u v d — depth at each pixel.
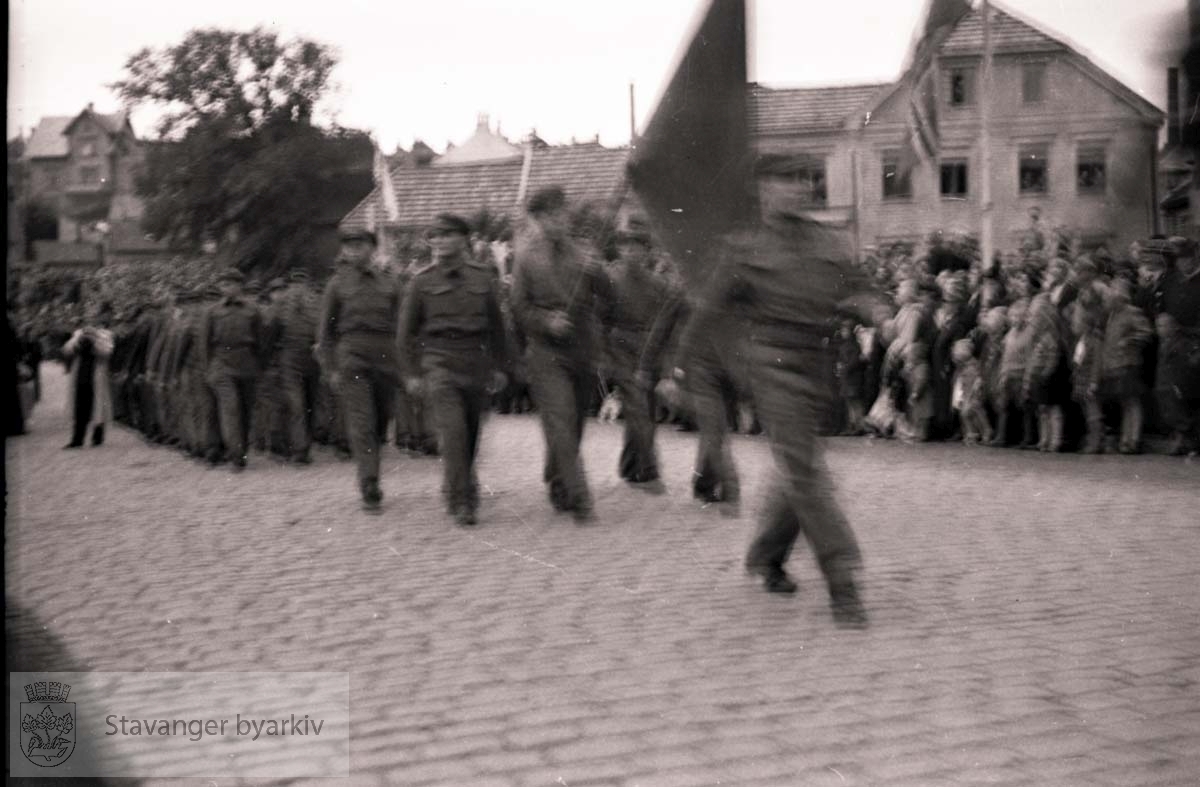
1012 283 13.32
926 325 13.70
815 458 5.63
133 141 23.64
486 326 8.75
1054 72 22.73
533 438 15.05
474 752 4.07
